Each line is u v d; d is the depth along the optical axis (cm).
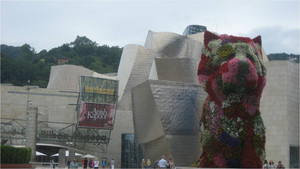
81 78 7350
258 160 2614
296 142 5672
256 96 2719
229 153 2650
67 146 7919
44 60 18750
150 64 7944
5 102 8638
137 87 5591
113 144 7925
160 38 7606
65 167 6612
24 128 7806
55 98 8888
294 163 5619
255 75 2622
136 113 5756
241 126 2653
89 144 8006
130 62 8019
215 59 2767
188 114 5312
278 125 5584
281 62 5653
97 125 7425
